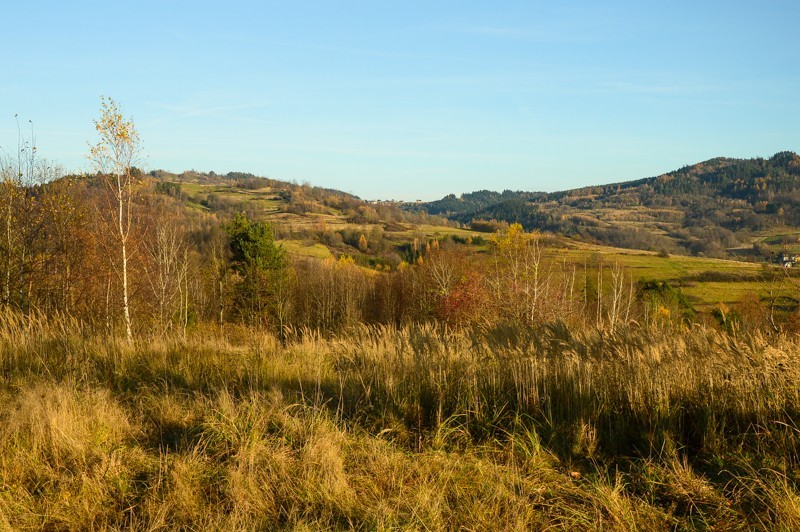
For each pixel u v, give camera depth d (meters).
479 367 6.59
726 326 6.80
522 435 5.37
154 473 4.43
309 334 10.31
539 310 26.97
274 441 4.98
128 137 14.50
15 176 16.38
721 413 5.38
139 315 21.58
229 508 3.94
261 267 36.84
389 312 42.16
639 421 5.51
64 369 7.35
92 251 18.98
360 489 4.30
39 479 4.23
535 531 3.80
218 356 8.70
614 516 3.83
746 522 3.78
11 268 14.92
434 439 5.27
